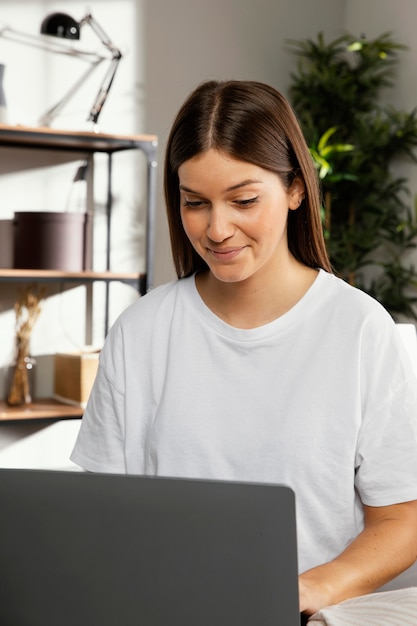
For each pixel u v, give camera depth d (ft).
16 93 11.35
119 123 12.11
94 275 10.79
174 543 2.71
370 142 12.64
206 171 3.67
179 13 12.44
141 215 12.27
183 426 4.18
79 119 11.77
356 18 13.70
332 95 13.00
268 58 13.19
